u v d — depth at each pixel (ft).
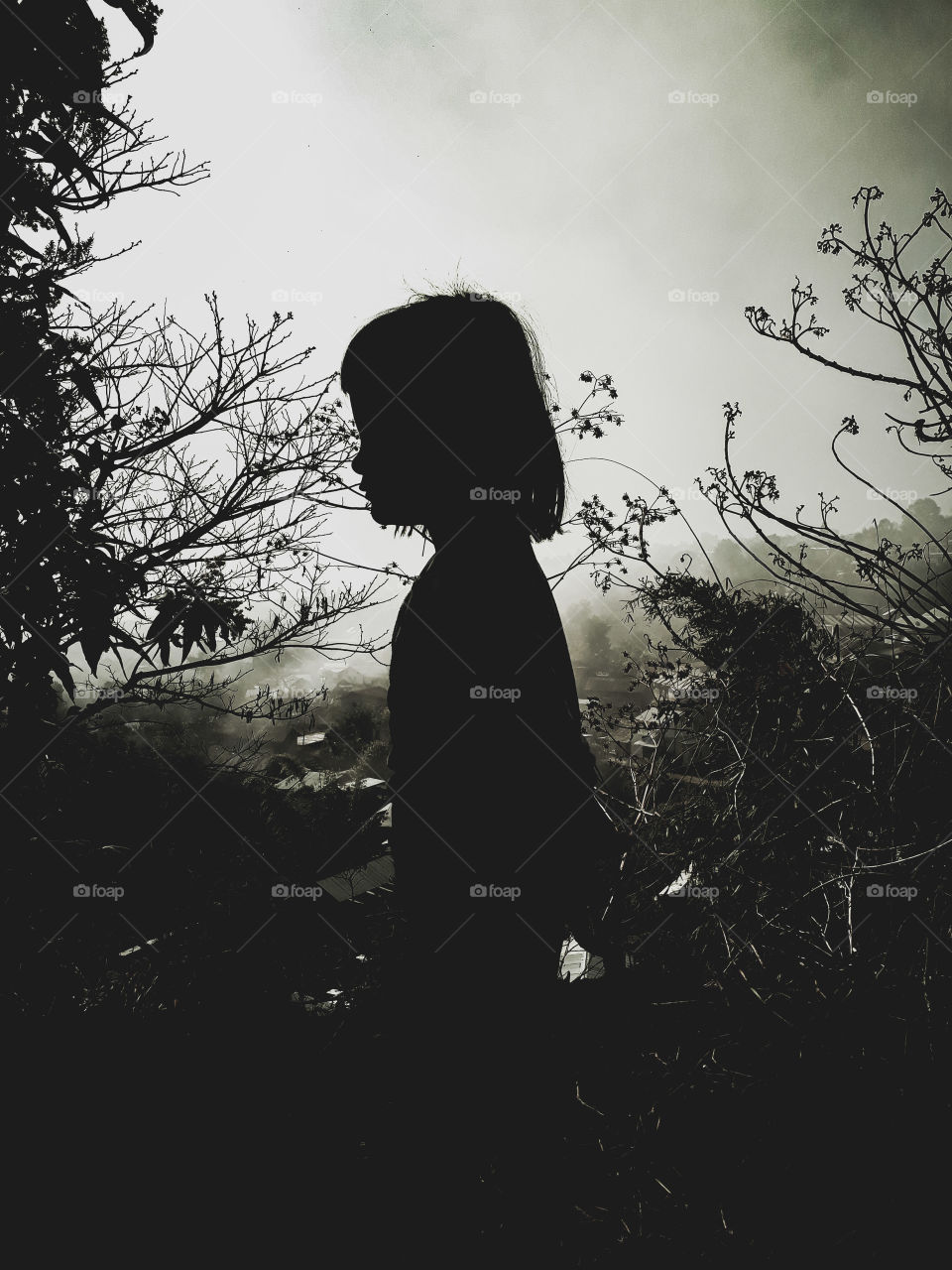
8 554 9.31
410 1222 4.01
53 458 9.68
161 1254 4.89
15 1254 5.00
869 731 5.52
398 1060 3.49
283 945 7.63
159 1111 5.52
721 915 5.14
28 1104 5.66
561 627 3.09
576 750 2.86
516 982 2.89
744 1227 3.59
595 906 3.91
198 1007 6.60
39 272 9.69
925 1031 3.95
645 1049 4.48
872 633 6.22
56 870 9.80
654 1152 3.85
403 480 3.00
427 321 2.91
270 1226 4.80
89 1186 5.24
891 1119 3.61
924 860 4.76
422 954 2.98
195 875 10.11
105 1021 6.85
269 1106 5.34
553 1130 3.65
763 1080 3.97
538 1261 3.74
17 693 9.48
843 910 5.22
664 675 6.55
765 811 5.70
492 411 2.92
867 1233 3.43
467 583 2.76
